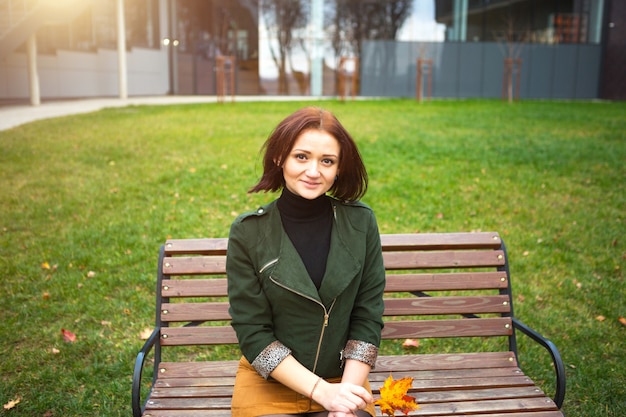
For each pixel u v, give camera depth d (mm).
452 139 11266
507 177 8219
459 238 3104
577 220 6453
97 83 22719
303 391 2121
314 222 2297
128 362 3715
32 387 3428
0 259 5148
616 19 25578
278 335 2297
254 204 6809
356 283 2281
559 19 26078
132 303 4504
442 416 2537
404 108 18391
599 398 3373
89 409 3238
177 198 6961
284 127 2213
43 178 7641
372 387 2795
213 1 25750
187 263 2963
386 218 6410
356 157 2279
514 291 4781
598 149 10203
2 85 18422
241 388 2309
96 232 5777
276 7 25562
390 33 25672
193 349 3984
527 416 2506
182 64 26406
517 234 6000
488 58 26047
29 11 15664
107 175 7891
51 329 4090
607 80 26125
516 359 2984
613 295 4695
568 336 4105
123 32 21062
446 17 25703
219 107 17469
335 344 2271
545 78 26344
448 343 4051
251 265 2291
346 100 22406
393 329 3021
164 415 2531
